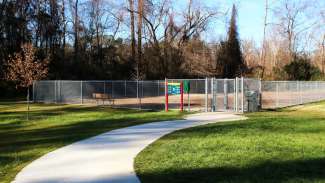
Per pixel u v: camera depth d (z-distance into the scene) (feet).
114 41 222.48
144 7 197.16
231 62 237.66
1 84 164.96
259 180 29.37
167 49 199.11
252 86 101.60
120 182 29.60
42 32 193.98
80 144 46.52
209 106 110.01
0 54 173.27
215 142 46.24
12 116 88.28
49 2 198.59
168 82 99.40
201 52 205.87
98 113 93.09
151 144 45.85
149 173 32.12
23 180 30.63
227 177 30.40
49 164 35.96
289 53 257.14
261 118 77.25
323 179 29.58
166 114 86.79
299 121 70.28
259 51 287.07
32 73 98.17
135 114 88.28
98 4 222.89
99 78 193.57
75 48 206.90
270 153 39.37
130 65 201.98
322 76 222.48
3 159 38.93
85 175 31.76
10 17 180.86
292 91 132.87
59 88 132.98
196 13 204.44
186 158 37.29
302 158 36.99
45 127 69.67
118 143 46.96
